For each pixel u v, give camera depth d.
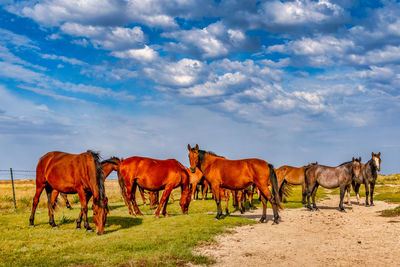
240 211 14.30
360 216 13.19
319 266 6.29
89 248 7.17
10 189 28.05
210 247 7.68
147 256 6.55
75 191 9.41
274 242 8.34
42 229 9.38
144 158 12.04
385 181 39.84
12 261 6.19
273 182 11.04
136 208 12.25
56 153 9.80
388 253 7.05
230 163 11.47
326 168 15.51
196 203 18.02
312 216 13.42
